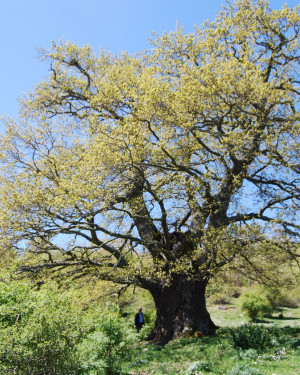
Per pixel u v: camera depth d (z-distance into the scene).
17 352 6.02
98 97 14.23
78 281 15.44
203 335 14.36
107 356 9.15
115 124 12.63
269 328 13.78
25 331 6.14
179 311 15.30
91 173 12.10
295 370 8.14
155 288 16.44
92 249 14.87
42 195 12.84
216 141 15.35
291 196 13.76
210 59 13.64
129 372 10.09
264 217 14.57
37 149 16.38
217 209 14.62
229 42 15.46
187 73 12.73
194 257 13.42
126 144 11.78
